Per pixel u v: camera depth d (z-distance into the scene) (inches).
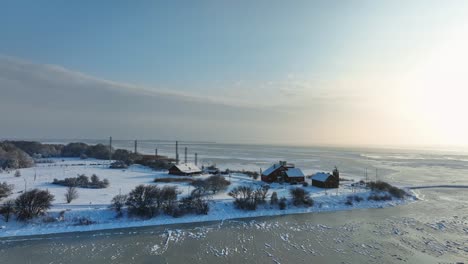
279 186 2869.1
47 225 1640.0
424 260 1306.6
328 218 1969.7
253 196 2169.0
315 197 2381.9
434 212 2146.9
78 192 2348.7
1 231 1549.0
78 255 1326.3
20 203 1680.6
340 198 2391.7
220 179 2733.8
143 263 1256.2
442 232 1685.5
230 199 2226.9
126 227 1699.1
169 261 1278.3
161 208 1909.4
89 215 1774.1
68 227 1643.7
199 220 1857.8
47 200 1759.4
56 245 1428.4
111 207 1873.8
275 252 1384.1
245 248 1429.6
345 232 1679.4
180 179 3154.5
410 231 1700.3
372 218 1975.9
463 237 1601.9
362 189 2768.2
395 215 2055.9
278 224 1823.3
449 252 1396.4
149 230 1664.6
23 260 1272.1
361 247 1451.8
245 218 1932.8
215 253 1366.9
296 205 2201.0
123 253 1354.6
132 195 1908.2
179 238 1553.9
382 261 1293.1
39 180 2960.1
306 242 1517.0
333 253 1375.5
